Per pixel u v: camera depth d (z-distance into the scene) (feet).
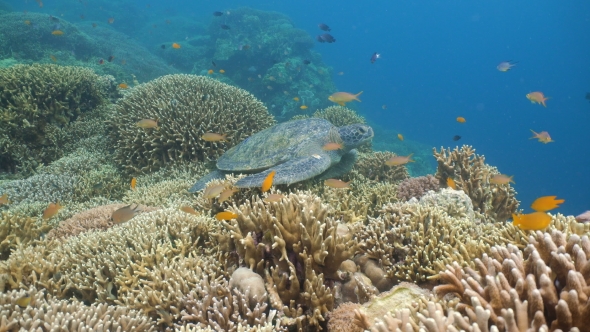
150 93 10.91
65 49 21.31
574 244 3.28
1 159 10.16
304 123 8.49
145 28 44.83
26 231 6.93
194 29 47.34
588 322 2.52
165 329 4.69
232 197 6.69
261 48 29.22
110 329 4.37
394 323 3.16
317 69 30.81
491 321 2.89
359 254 5.46
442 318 2.91
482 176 7.87
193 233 5.93
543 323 2.58
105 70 20.03
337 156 8.26
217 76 28.45
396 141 36.78
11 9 28.09
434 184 7.98
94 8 42.39
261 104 11.64
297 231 4.77
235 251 5.21
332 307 4.50
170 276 5.09
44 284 5.44
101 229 6.58
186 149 9.64
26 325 4.23
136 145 9.95
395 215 5.86
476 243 5.13
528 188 69.21
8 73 11.13
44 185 8.83
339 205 6.91
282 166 7.34
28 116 10.66
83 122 11.59
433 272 4.87
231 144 9.94
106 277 5.41
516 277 3.04
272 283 4.52
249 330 3.93
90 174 9.52
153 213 6.35
